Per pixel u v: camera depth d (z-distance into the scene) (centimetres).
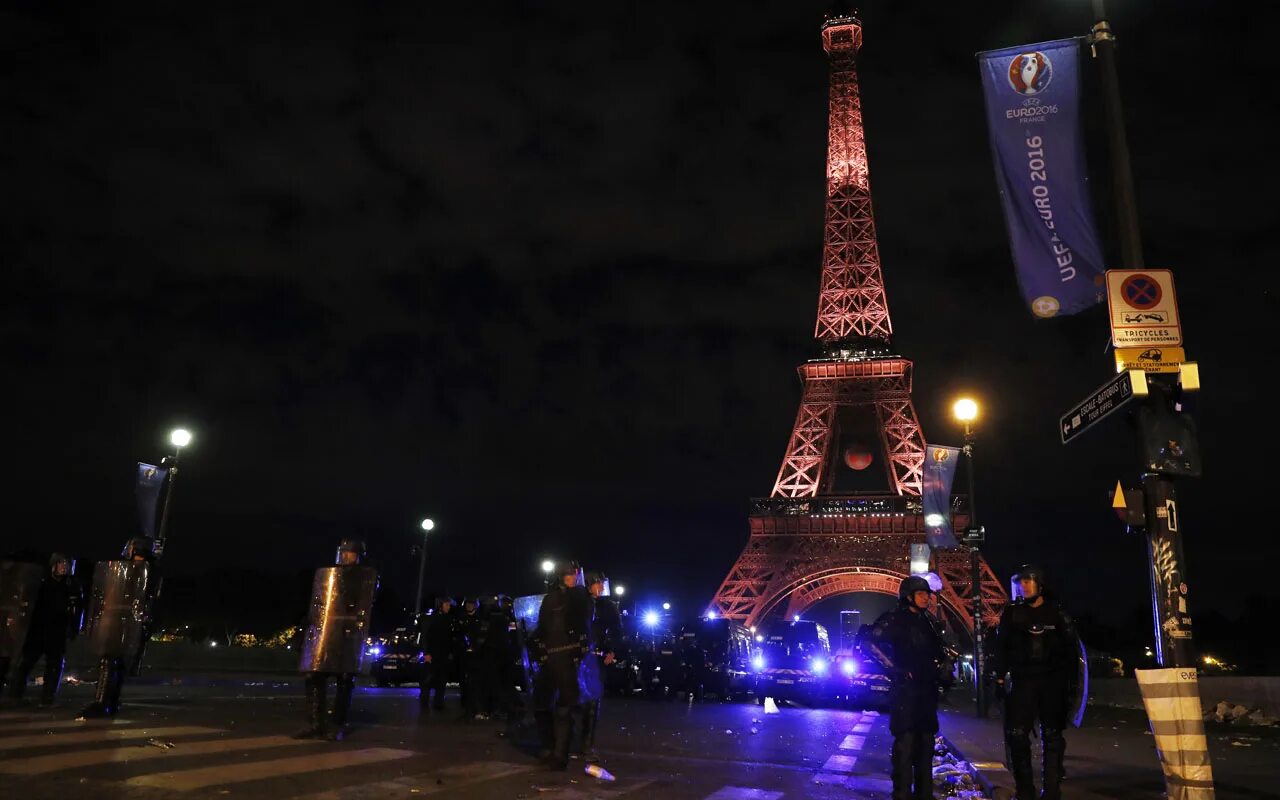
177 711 1606
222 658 4300
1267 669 10900
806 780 1230
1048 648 981
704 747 1591
